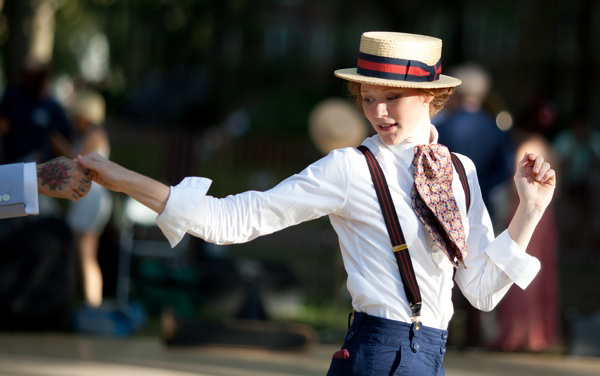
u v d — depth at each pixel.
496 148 17.81
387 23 48.03
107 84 52.09
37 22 38.28
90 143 21.09
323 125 19.09
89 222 20.50
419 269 7.36
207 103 43.88
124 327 19.73
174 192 7.25
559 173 19.81
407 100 7.46
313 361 17.77
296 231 33.72
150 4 47.62
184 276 21.67
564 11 51.34
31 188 7.40
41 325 19.48
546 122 19.36
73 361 16.50
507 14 49.78
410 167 7.50
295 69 60.91
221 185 45.16
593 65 48.75
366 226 7.41
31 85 21.23
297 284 22.36
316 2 60.25
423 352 7.33
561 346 19.73
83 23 52.69
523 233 7.59
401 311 7.30
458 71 18.08
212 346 18.28
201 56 50.09
